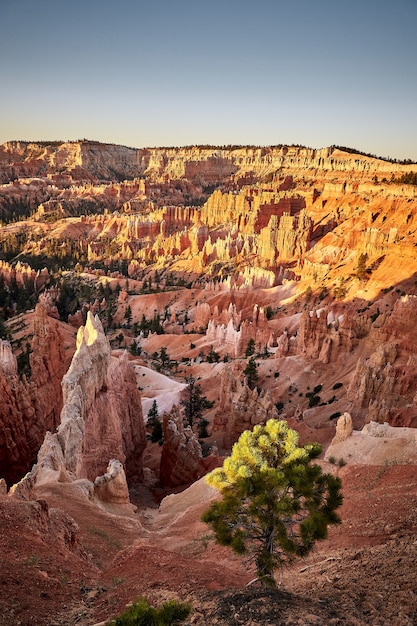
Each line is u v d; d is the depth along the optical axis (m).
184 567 17.98
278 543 14.76
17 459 50.44
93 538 25.98
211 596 14.38
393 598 14.23
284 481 14.42
